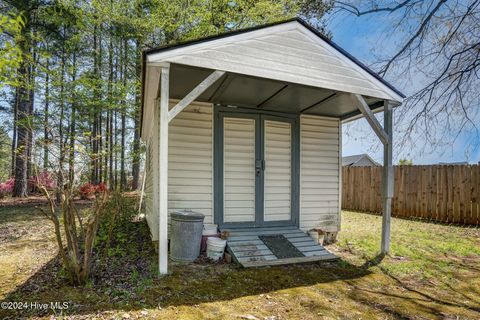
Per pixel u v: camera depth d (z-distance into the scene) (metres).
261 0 9.53
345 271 3.87
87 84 9.91
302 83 4.05
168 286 3.16
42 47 10.34
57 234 3.09
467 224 7.00
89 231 3.20
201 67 3.53
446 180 7.45
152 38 9.86
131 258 4.14
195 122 4.91
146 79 3.86
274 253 4.28
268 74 3.86
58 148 4.54
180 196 4.75
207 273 3.63
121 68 10.90
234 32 3.69
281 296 3.03
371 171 9.27
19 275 3.49
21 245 4.98
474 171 6.93
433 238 5.73
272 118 5.45
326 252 4.49
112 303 2.72
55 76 10.19
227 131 5.13
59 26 10.43
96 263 3.82
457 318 2.62
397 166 8.59
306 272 3.81
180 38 9.50
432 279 3.61
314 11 8.08
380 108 5.12
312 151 5.81
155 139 4.62
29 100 10.95
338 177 6.00
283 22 3.97
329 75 4.24
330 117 5.98
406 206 8.30
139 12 9.56
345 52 4.33
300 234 5.09
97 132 12.33
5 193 13.07
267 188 5.38
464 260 4.38
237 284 3.31
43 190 3.08
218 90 4.41
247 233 4.89
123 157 11.98
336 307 2.80
